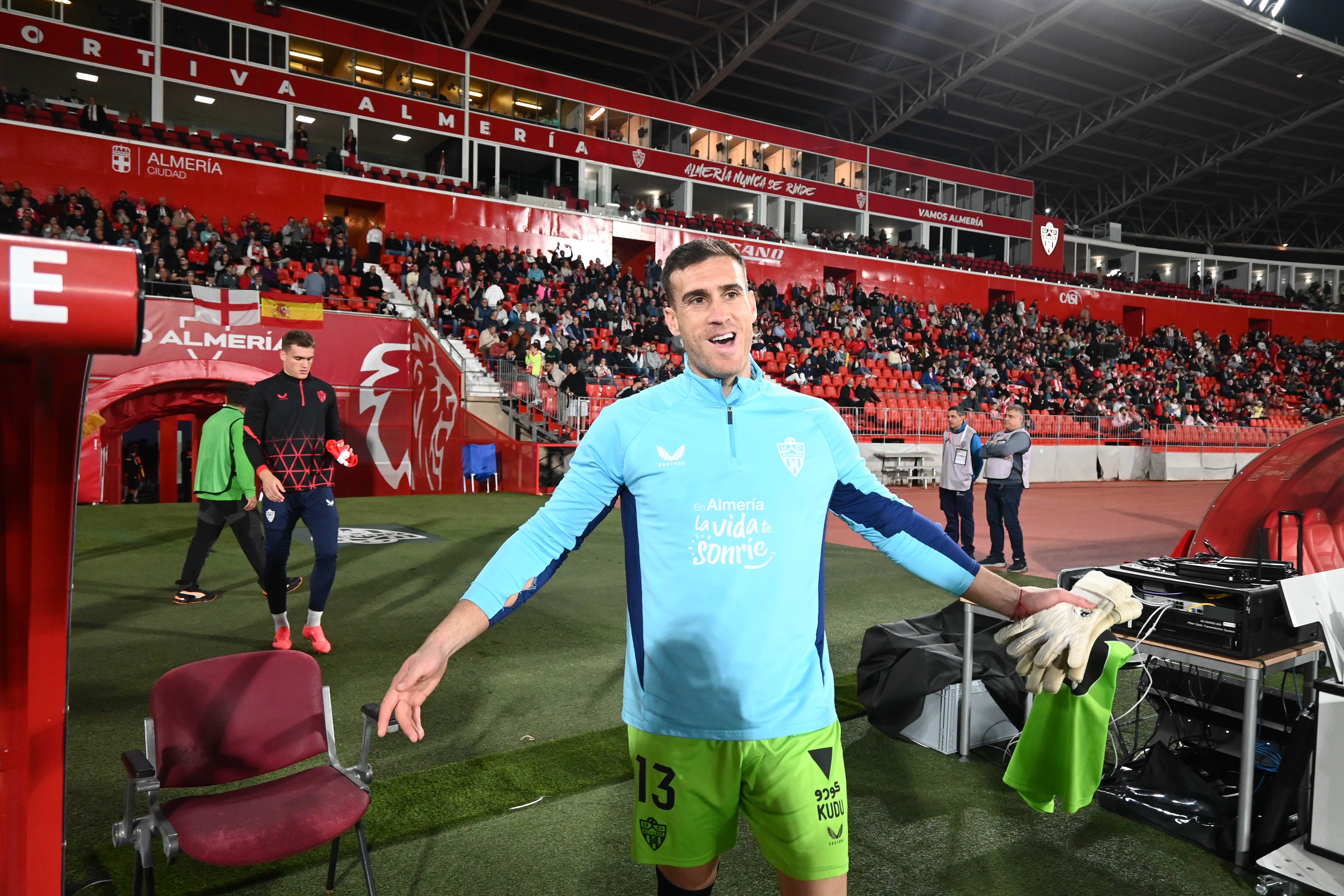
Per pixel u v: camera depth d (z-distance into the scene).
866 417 17.44
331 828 1.93
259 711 2.18
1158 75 26.97
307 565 6.79
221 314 13.55
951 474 7.43
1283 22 24.17
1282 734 2.95
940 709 3.27
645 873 2.32
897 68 26.81
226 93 18.70
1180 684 3.21
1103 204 37.59
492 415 13.98
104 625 4.86
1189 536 3.88
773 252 24.80
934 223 29.73
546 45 25.61
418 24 24.86
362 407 15.16
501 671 4.17
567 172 23.52
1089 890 2.29
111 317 0.62
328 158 19.19
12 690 0.91
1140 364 28.42
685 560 1.43
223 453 5.33
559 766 3.01
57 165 15.82
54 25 16.83
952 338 24.58
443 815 2.63
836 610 5.65
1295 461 3.48
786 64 26.75
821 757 1.46
